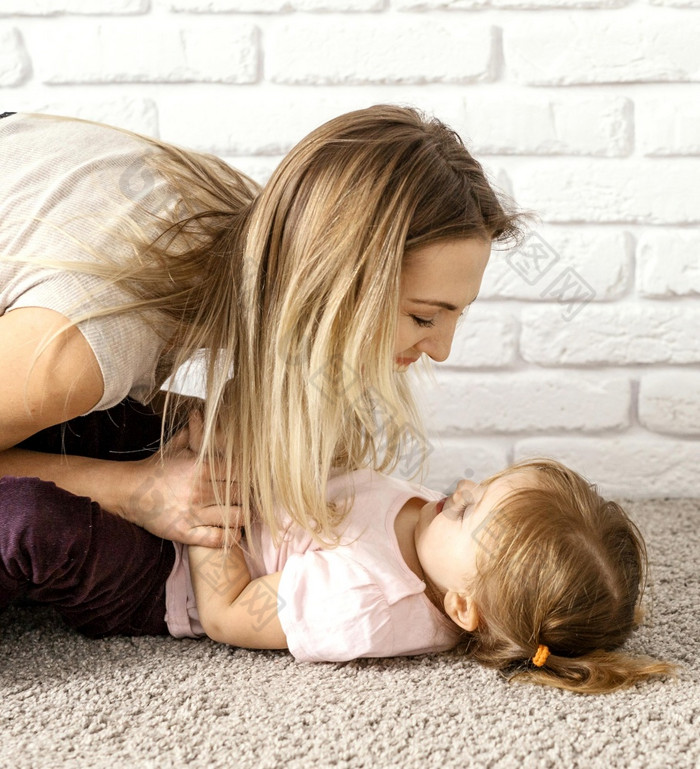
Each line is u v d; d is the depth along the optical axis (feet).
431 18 4.94
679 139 5.00
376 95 5.02
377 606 3.50
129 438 4.07
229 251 3.50
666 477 5.37
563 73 4.96
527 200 5.10
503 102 5.00
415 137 3.37
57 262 3.19
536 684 3.43
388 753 2.95
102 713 3.19
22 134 3.54
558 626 3.49
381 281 3.18
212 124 5.03
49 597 3.56
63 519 3.41
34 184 3.36
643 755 2.94
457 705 3.25
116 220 3.31
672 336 5.19
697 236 5.09
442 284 3.29
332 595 3.51
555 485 3.74
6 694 3.33
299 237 3.28
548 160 5.07
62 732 3.08
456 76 4.98
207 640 3.78
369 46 4.95
